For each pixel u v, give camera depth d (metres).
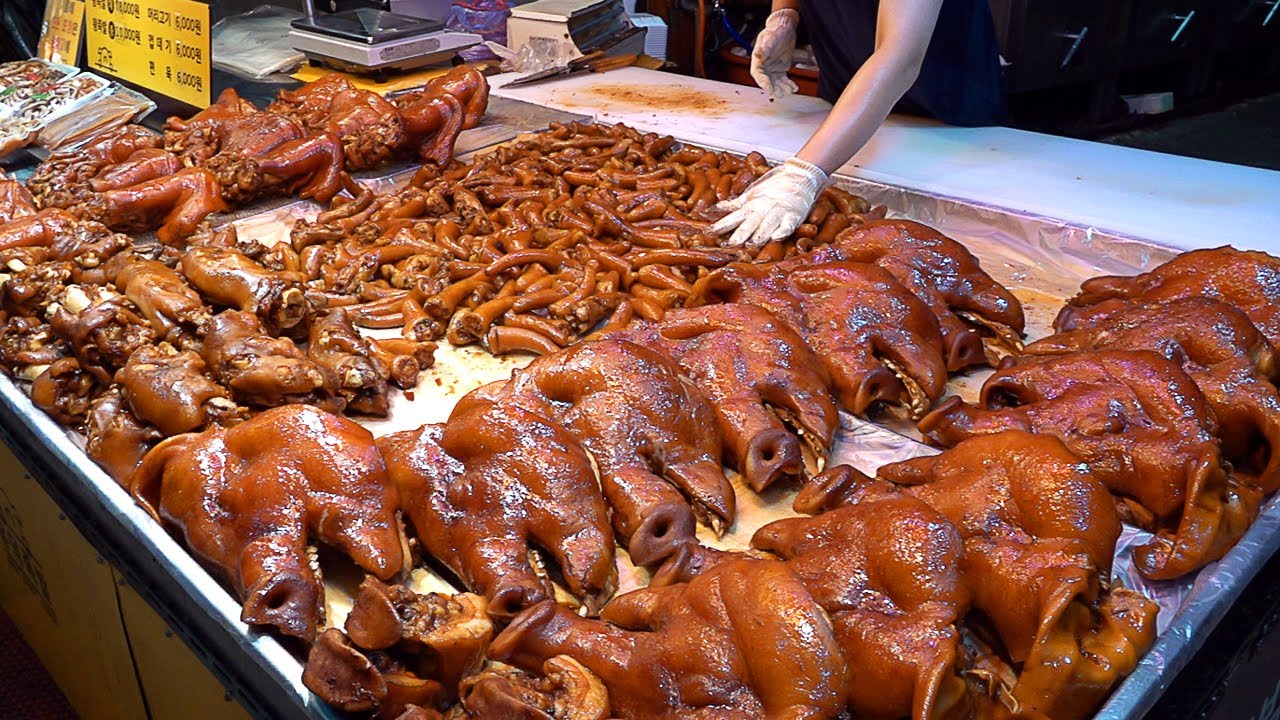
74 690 3.38
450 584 2.04
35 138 4.68
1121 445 2.17
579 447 2.10
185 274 2.89
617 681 1.69
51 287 2.88
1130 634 1.68
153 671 2.46
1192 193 3.64
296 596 1.82
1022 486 1.91
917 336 2.66
